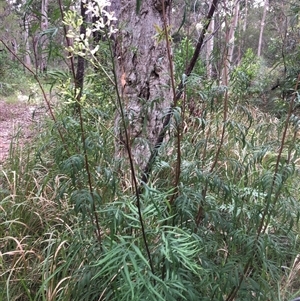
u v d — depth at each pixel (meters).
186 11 2.58
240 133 2.28
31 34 2.28
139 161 2.71
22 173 3.44
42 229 2.88
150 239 1.90
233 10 2.48
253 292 2.22
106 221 1.74
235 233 2.05
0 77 12.12
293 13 2.47
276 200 1.99
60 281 2.17
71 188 2.37
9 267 2.51
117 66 3.07
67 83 1.84
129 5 3.16
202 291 2.04
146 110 2.33
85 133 2.19
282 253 2.17
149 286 1.53
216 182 2.05
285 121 2.09
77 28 1.57
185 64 2.73
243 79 2.27
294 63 2.42
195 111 2.60
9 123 7.30
